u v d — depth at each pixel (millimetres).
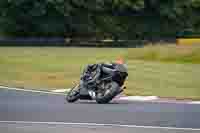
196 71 117562
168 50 152500
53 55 169250
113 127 45688
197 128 45531
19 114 53906
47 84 93875
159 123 48250
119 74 63938
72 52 186875
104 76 64500
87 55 170750
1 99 68750
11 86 89625
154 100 70375
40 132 42844
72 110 57500
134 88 86500
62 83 95562
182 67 128000
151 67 126375
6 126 45938
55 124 47219
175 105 63250
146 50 155250
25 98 70188
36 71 116438
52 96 73375
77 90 65062
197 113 55719
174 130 44344
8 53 177125
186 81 97812
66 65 131500
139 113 55281
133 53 157250
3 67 125812
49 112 55625
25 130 43781
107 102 64500
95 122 48594
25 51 189500
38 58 154875
